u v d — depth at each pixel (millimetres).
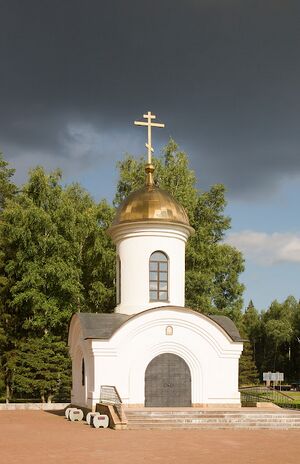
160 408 29422
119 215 34250
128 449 19250
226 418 27047
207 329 31906
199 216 54969
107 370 30219
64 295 48000
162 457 17562
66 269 46750
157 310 31234
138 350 30844
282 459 17469
